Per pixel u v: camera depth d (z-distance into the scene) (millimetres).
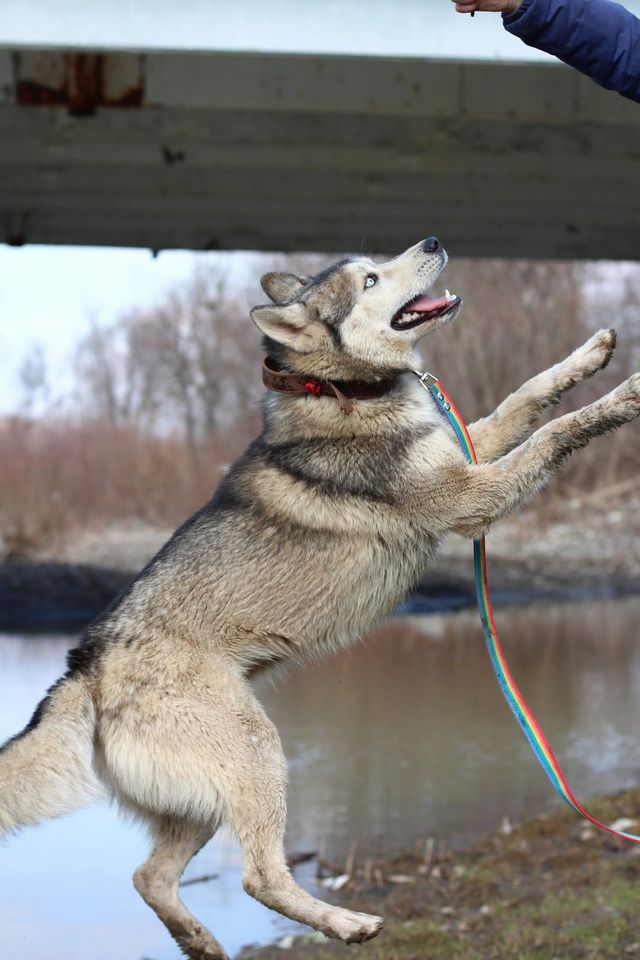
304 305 4715
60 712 4301
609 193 12070
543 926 5129
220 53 7355
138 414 26969
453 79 9211
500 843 6430
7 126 10164
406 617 15164
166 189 11906
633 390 4414
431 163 11109
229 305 35438
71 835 6738
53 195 12211
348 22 7348
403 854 6305
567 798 4121
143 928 5379
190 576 4488
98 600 16047
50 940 5211
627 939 4895
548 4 3707
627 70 3775
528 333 24547
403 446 4578
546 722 9078
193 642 4410
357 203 12633
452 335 24656
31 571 17109
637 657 11859
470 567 18797
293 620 4500
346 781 7570
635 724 8969
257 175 11594
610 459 24609
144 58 8898
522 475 4473
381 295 4703
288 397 4738
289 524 4520
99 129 10227
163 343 36406
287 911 4195
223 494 4688
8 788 4102
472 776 7676
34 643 13055
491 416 4918
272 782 4312
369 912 5523
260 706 4434
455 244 14898
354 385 4652
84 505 22344
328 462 4578
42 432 22938
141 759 4305
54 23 7211
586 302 26828
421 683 10695
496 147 10688
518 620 14812
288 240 14562
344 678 10977
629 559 19828
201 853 6531
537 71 9062
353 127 10445
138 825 4645
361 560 4527
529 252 15398
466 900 5625
